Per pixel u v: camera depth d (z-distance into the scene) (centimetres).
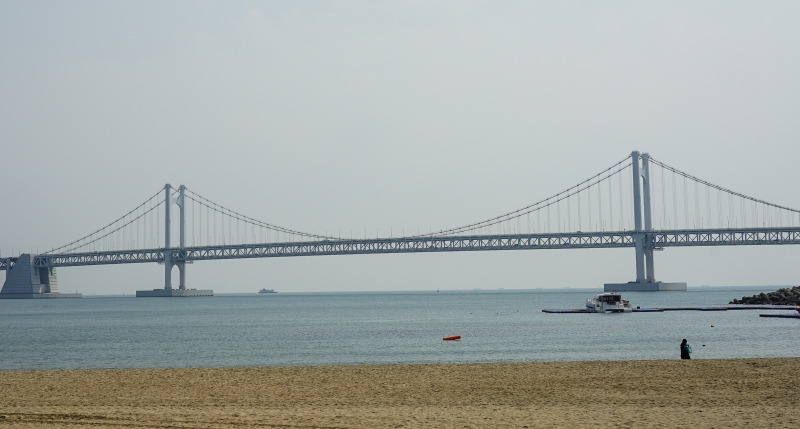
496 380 2914
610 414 2173
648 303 13612
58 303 19800
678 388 2630
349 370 3256
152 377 3070
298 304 17488
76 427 1975
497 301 18038
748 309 10269
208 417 2116
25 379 3036
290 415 2155
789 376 2842
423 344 5250
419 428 1977
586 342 5219
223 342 5712
